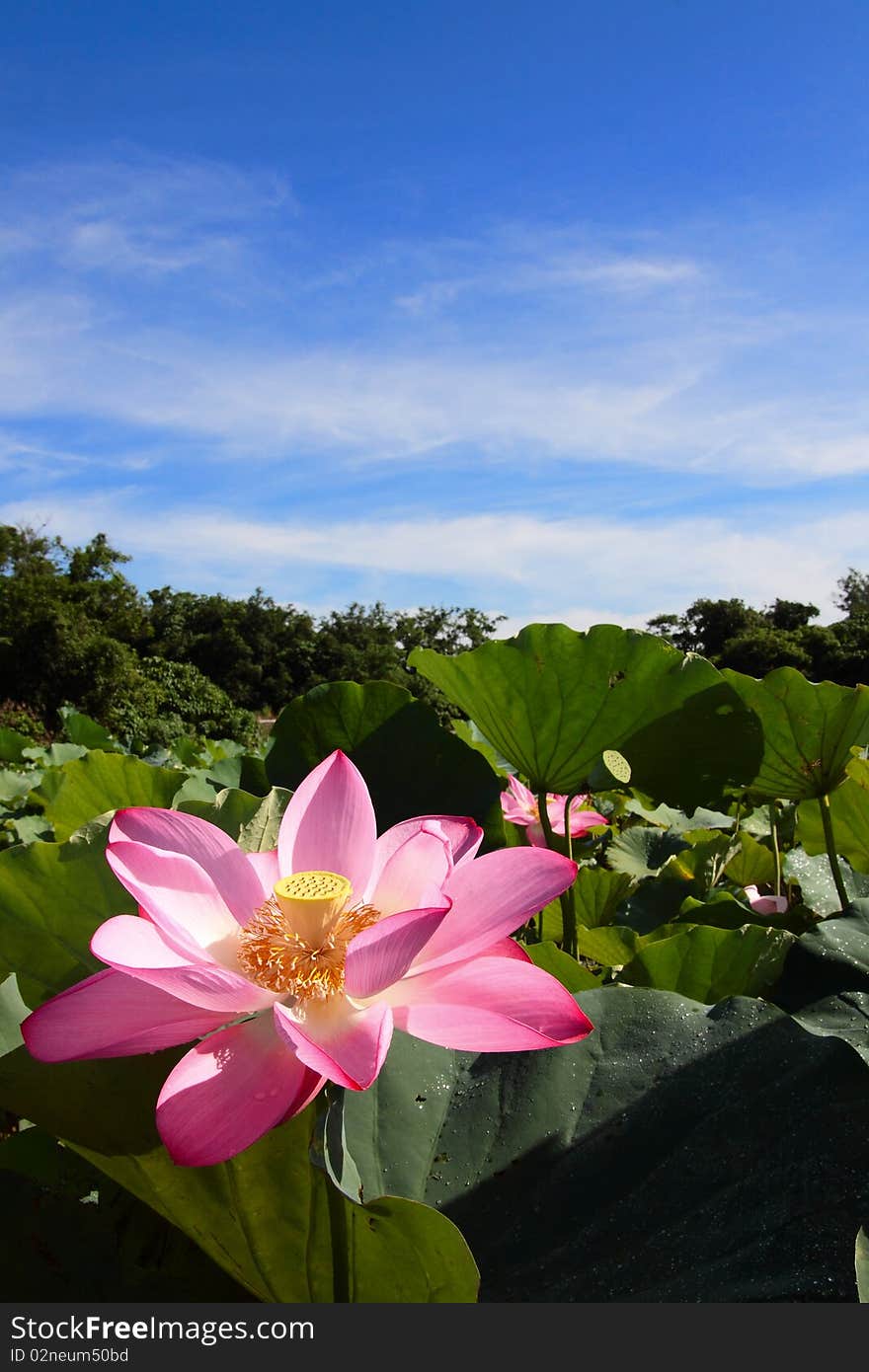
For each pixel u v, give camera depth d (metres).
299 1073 0.97
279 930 1.12
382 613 56.81
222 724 31.39
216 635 51.38
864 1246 1.02
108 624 37.91
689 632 48.38
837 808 2.81
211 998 0.98
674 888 3.12
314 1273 1.10
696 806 2.50
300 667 52.16
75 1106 1.04
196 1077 0.95
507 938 1.18
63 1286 1.07
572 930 2.59
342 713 2.29
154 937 1.05
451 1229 0.95
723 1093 1.33
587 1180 1.25
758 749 2.40
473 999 1.03
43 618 29.08
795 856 2.89
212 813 1.71
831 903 2.66
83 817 2.82
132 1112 1.05
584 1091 1.38
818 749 2.45
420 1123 1.34
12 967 1.40
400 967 0.98
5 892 1.42
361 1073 0.92
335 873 1.27
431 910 0.97
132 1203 1.24
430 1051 1.45
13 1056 1.03
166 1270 1.19
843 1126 1.22
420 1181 1.27
